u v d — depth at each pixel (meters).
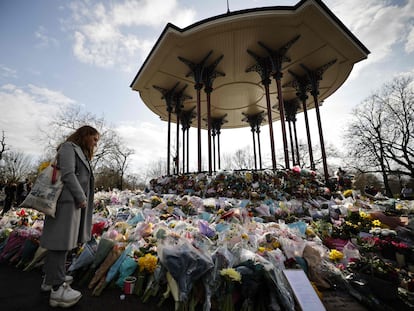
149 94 15.81
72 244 2.14
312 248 3.24
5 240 4.00
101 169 32.06
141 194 8.95
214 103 17.89
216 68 12.61
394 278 2.66
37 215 5.57
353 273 2.94
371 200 8.35
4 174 35.47
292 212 6.20
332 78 13.77
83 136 2.54
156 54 11.53
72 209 2.17
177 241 2.93
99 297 2.42
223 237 3.42
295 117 17.44
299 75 13.42
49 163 2.46
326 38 10.45
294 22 9.46
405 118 22.05
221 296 2.28
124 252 2.87
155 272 2.56
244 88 15.12
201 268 2.36
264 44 10.78
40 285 2.67
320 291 2.75
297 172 8.32
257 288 2.26
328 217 5.91
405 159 21.89
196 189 8.40
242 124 23.03
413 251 3.45
